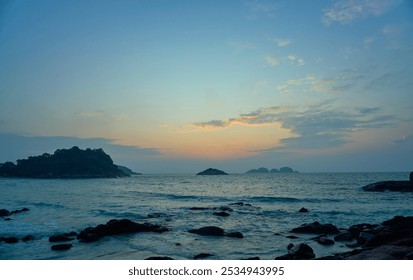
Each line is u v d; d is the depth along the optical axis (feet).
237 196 177.17
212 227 70.44
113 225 70.59
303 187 263.90
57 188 265.34
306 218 93.56
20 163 583.99
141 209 115.65
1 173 569.23
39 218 92.84
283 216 97.40
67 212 105.91
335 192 197.47
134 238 66.28
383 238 52.49
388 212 103.71
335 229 69.92
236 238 65.87
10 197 170.60
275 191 222.69
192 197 172.76
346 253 47.91
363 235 58.90
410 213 101.30
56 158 597.52
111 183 395.14
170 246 59.21
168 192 221.05
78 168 583.99
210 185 339.36
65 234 67.97
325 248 56.44
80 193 205.26
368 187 204.23
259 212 106.11
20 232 70.23
